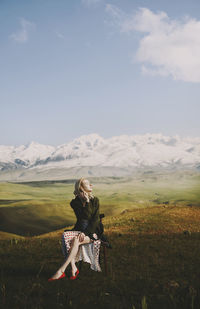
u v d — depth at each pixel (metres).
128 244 9.27
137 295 4.60
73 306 4.03
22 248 8.91
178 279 5.49
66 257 5.29
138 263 6.81
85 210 5.45
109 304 4.15
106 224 15.30
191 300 4.09
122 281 5.32
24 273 5.75
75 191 5.58
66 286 4.95
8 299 4.25
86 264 6.61
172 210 18.41
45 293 4.58
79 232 5.43
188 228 12.40
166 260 7.10
